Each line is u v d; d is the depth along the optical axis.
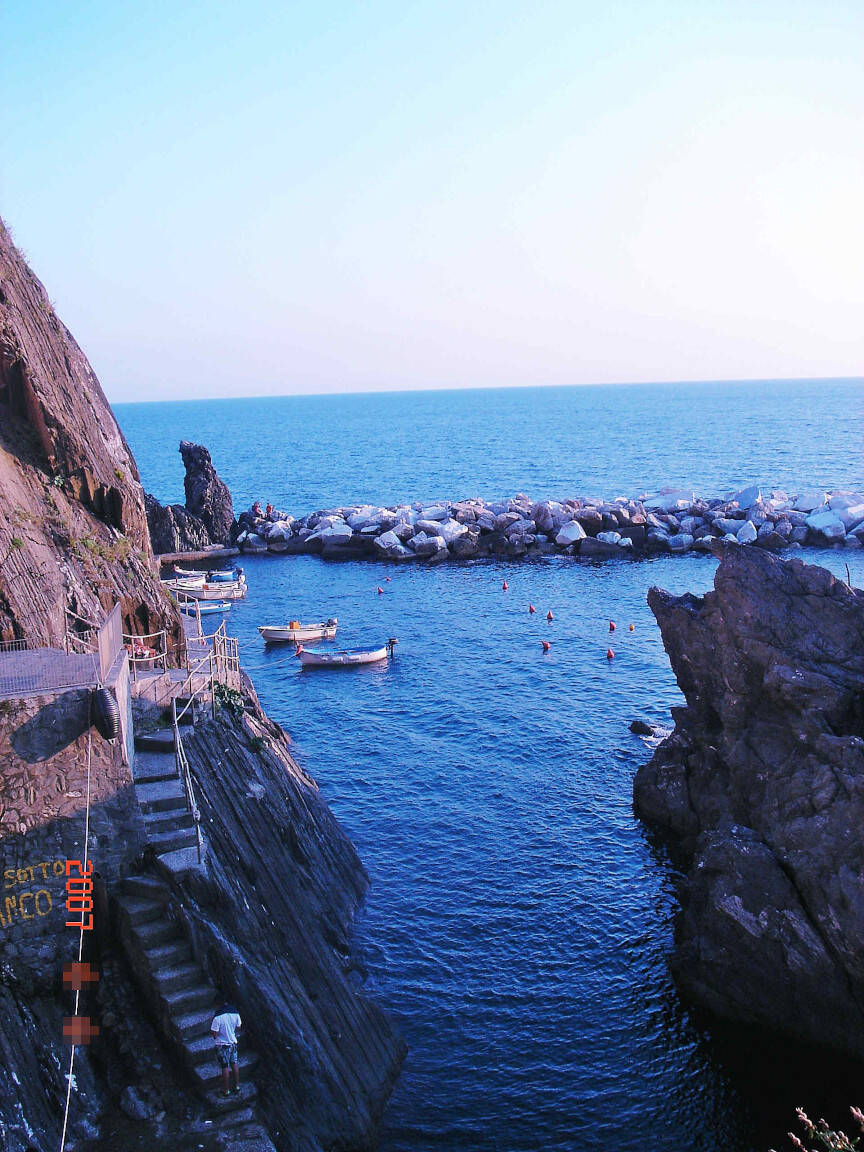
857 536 90.06
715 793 33.03
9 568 24.12
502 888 31.77
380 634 65.56
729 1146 21.39
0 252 31.69
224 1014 18.20
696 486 144.00
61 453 31.58
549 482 156.38
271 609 74.19
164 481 181.00
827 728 26.62
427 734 45.94
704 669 33.97
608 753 43.06
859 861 23.98
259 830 26.05
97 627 26.56
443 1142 21.28
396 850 34.31
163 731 26.39
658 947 28.61
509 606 72.38
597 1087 23.14
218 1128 17.58
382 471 183.12
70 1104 17.39
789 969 24.44
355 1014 23.38
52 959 18.80
